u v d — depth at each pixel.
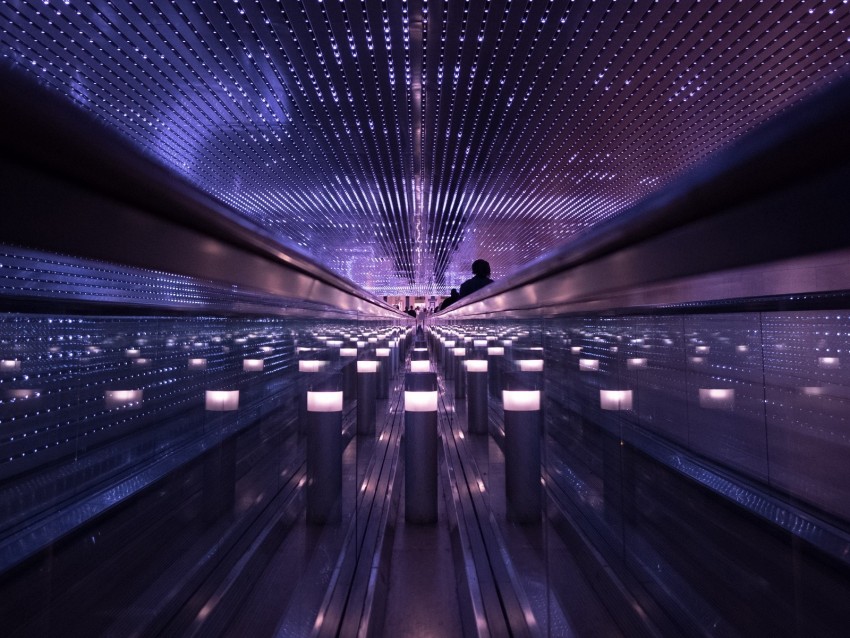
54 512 1.41
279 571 2.06
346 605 2.49
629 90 4.37
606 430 2.44
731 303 1.47
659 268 1.53
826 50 3.63
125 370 2.21
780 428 2.32
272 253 2.21
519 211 9.10
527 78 4.19
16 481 1.66
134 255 1.24
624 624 1.86
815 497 1.71
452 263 16.39
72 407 1.94
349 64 3.94
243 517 2.19
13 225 0.88
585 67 3.97
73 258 1.05
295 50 3.74
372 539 3.16
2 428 1.66
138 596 1.51
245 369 2.60
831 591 1.43
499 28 3.46
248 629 1.85
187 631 1.65
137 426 2.21
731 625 1.60
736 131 5.03
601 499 2.12
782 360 2.53
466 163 6.50
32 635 1.20
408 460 3.81
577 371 2.52
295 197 8.02
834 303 1.16
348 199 8.27
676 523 1.83
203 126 5.19
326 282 3.53
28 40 3.50
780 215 1.03
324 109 4.83
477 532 3.15
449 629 2.58
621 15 3.29
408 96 4.55
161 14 3.28
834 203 0.89
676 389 2.68
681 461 2.32
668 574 1.81
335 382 2.61
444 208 9.01
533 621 2.19
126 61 3.86
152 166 1.14
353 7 3.27
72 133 0.88
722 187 1.11
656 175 6.57
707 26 3.39
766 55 3.71
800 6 3.15
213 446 2.12
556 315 2.53
